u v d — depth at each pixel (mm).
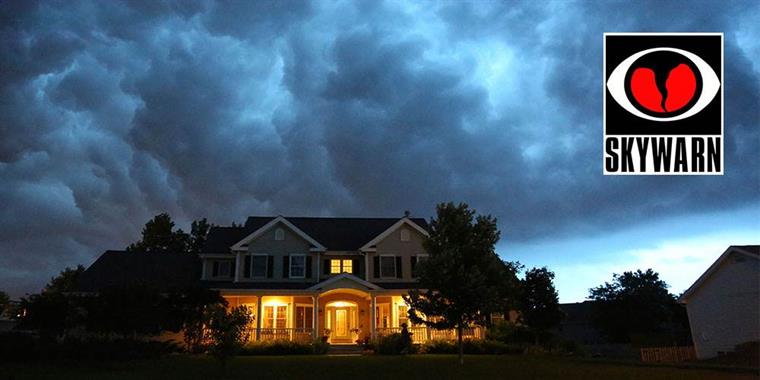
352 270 34781
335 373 17328
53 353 22125
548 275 33312
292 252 33781
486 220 22031
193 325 27406
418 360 23172
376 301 34344
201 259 36125
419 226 34781
